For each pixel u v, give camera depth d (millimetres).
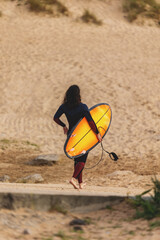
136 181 33500
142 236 14578
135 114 58531
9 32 84375
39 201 17500
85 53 77750
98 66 72938
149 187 30828
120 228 15914
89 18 93688
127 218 17172
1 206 16766
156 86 66938
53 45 80500
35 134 53250
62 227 16109
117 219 17188
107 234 15203
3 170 39406
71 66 72688
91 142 22688
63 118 59594
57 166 41625
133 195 20891
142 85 67062
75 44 81562
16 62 73438
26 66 72375
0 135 52031
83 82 67375
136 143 48469
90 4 99938
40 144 49781
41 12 93875
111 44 82812
